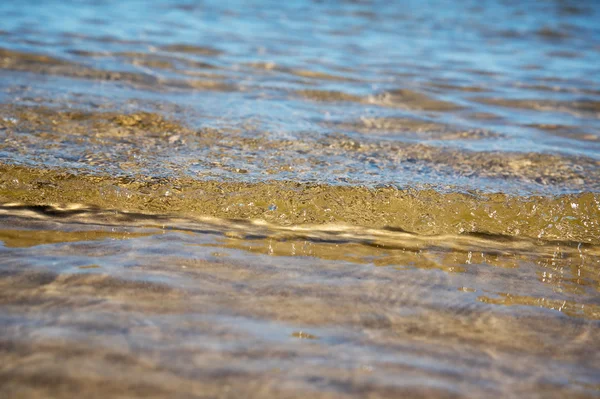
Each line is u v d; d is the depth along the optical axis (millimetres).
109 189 10203
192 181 10602
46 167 10680
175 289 7238
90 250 8234
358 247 9172
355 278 8062
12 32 22078
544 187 11211
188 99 15758
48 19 25359
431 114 16203
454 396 5492
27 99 14406
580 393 5746
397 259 8852
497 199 10641
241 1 37188
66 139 12102
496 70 22516
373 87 18609
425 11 38219
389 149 12984
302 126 14188
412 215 10195
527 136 14609
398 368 5883
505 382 5824
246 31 27188
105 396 5059
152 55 20594
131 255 8172
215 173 10977
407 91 18391
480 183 11273
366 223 9961
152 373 5430
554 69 23188
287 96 16922
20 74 16766
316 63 21500
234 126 13727
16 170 10477
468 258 9062
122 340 5938
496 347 6516
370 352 6152
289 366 5742
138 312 6566
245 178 10836
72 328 6094
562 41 30094
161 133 12891
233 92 16906
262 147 12484
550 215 10375
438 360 6117
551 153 13180
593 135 15008
